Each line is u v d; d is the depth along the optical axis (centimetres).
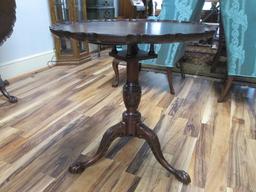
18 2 242
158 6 425
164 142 143
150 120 169
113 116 173
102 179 114
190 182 112
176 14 197
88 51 319
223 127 160
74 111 180
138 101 116
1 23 179
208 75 257
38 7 267
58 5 285
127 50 107
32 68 272
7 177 114
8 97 193
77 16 304
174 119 170
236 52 179
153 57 111
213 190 108
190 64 283
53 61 298
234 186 110
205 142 143
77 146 139
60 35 91
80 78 252
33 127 157
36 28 269
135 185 111
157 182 112
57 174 117
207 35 88
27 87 226
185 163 125
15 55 250
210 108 187
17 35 247
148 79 249
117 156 130
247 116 175
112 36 79
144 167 122
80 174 117
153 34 80
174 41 81
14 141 142
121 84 234
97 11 348
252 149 137
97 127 159
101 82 240
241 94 214
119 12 399
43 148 136
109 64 303
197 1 192
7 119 167
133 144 141
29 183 111
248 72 183
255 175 117
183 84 237
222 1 171
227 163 125
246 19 166
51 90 219
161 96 208
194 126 161
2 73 238
